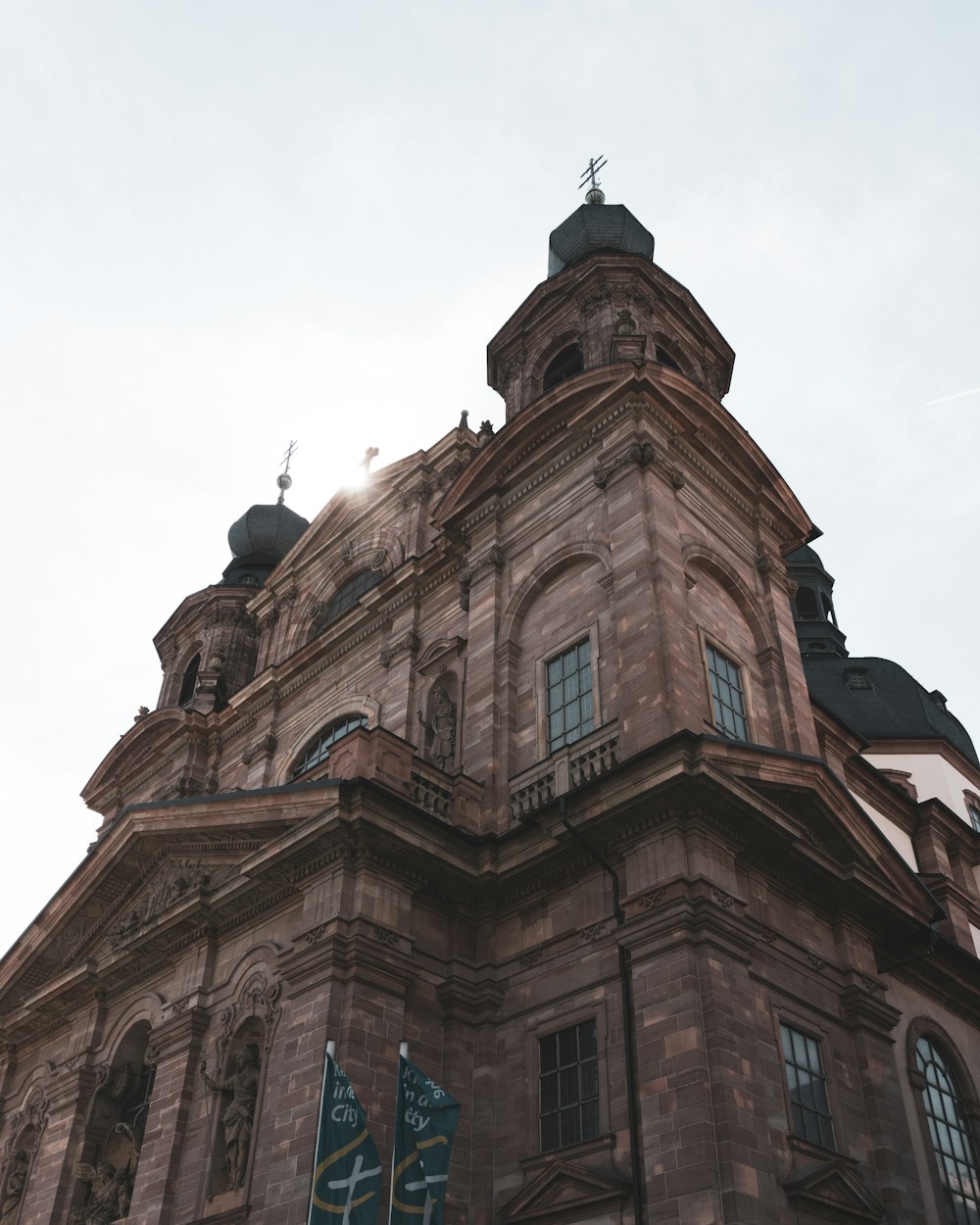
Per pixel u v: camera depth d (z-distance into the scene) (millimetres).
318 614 36219
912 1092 22344
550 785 22031
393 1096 18703
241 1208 18672
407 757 22469
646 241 34656
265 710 35312
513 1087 19438
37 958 28656
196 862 24609
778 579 27031
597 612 23875
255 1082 20781
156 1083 22516
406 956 20109
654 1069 17172
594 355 29828
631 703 21438
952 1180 22375
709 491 26625
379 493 35812
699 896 18234
